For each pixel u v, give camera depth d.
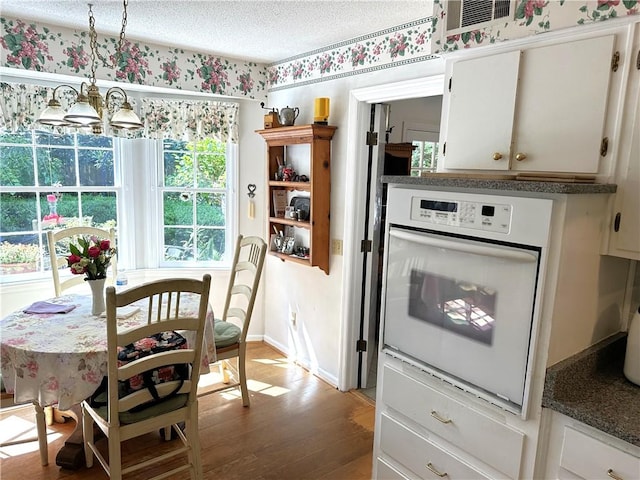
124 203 3.68
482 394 1.50
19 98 3.00
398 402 1.83
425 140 3.97
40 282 3.32
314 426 2.79
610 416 1.27
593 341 1.55
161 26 2.72
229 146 3.86
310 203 3.19
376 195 3.11
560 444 1.36
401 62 2.62
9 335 2.14
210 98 3.72
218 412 2.92
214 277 3.91
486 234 1.45
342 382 3.25
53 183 3.40
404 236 1.70
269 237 3.71
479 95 1.73
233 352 2.90
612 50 1.39
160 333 2.08
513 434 1.44
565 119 1.50
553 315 1.33
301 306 3.64
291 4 2.29
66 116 2.04
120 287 2.72
